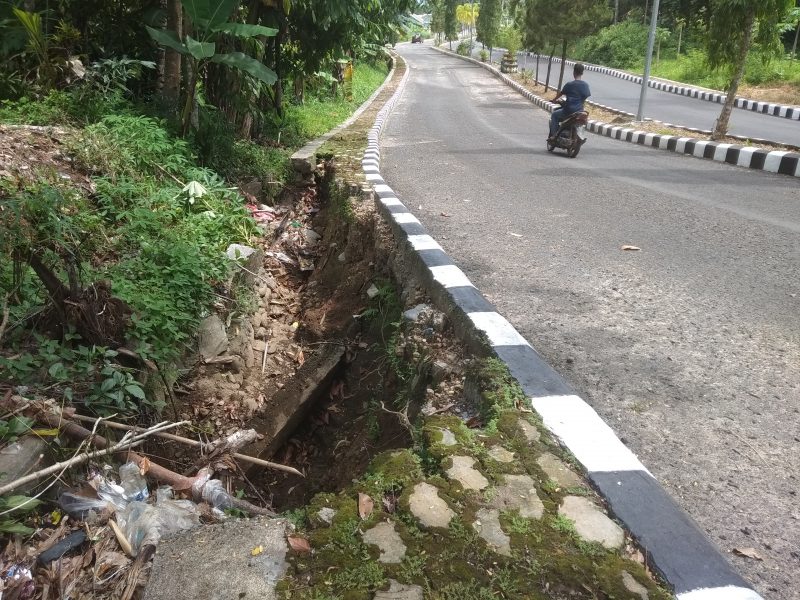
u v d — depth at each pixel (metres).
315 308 6.02
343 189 7.15
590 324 3.60
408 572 1.75
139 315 3.83
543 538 1.88
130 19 8.00
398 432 3.56
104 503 2.44
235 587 1.74
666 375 3.05
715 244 5.11
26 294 3.49
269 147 9.71
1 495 2.27
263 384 4.94
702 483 2.33
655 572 1.80
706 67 11.69
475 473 2.15
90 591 2.04
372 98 21.03
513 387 2.68
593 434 2.38
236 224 6.15
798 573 1.95
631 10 38.31
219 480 3.17
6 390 2.93
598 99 21.28
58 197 3.89
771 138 12.48
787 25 21.08
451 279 3.97
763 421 2.70
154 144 6.07
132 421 3.46
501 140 12.20
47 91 6.47
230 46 8.28
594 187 7.51
